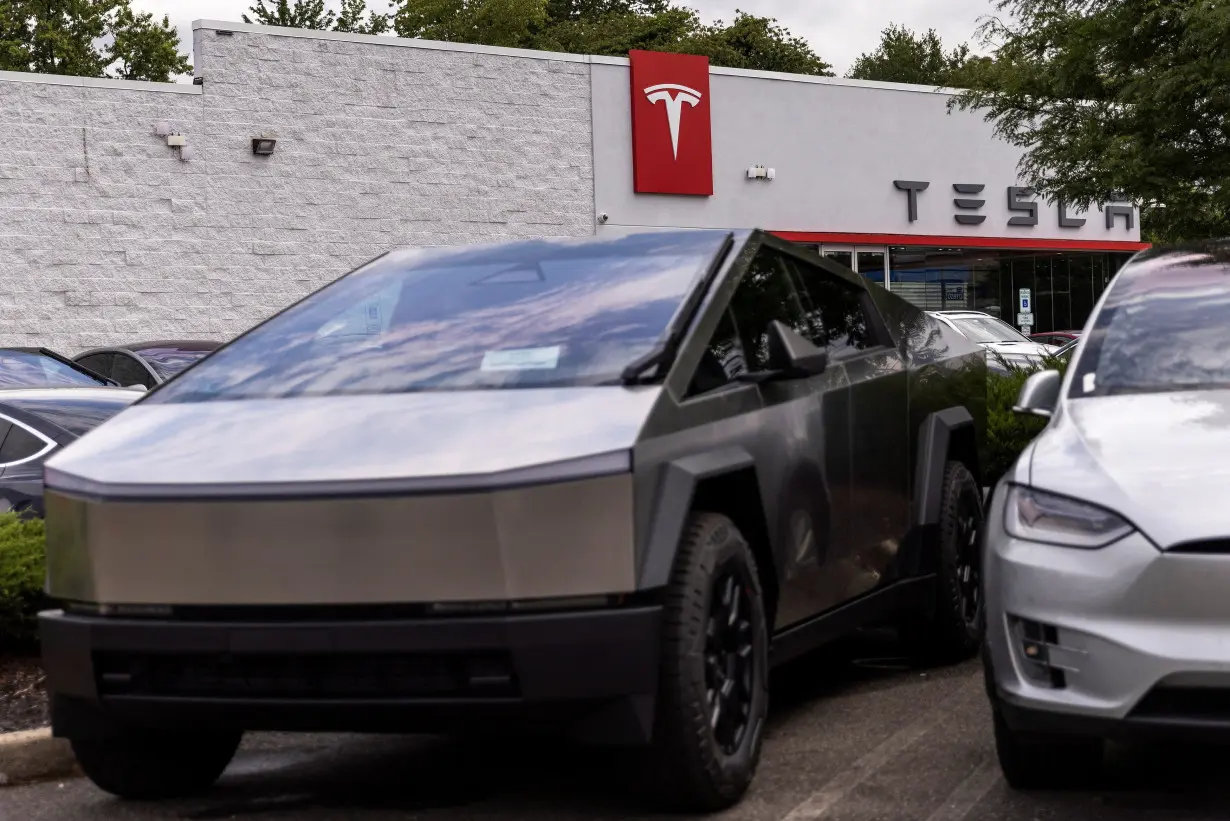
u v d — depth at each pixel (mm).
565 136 26406
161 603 3908
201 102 22984
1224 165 15234
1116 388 4621
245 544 3832
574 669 3701
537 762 4938
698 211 27953
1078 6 16172
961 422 6301
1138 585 3715
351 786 4715
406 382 4414
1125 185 15828
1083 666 3779
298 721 3887
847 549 5285
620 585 3744
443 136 25172
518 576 3715
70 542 4062
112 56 50594
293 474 3846
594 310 4648
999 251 32219
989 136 31469
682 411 4156
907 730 5152
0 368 9828
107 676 3980
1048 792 4305
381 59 24547
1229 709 3652
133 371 14164
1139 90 15109
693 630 3943
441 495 3723
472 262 5262
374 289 5211
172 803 4609
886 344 5961
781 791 4395
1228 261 5203
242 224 23359
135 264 22469
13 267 21547
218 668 3877
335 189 24172
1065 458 4145
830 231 29516
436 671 3760
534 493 3727
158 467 4039
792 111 29062
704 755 3984
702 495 4352
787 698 5809
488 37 52344
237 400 4520
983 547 4246
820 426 5074
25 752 5078
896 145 30375
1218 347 4676
